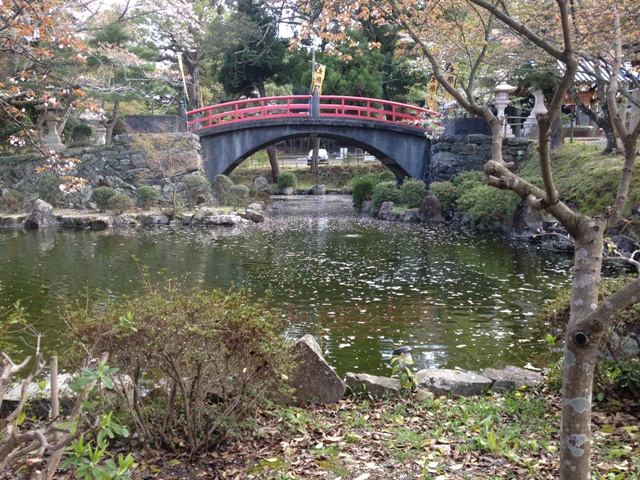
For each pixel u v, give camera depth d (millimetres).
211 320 3938
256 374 4277
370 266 14211
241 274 13133
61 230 21375
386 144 27359
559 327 5137
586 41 6445
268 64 34594
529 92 25344
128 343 3939
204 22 34125
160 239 18984
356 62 33250
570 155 20594
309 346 5262
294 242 18422
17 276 12828
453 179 25234
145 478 3775
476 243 18156
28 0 6246
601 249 2916
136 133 24641
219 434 4336
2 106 7879
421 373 5781
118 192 24688
